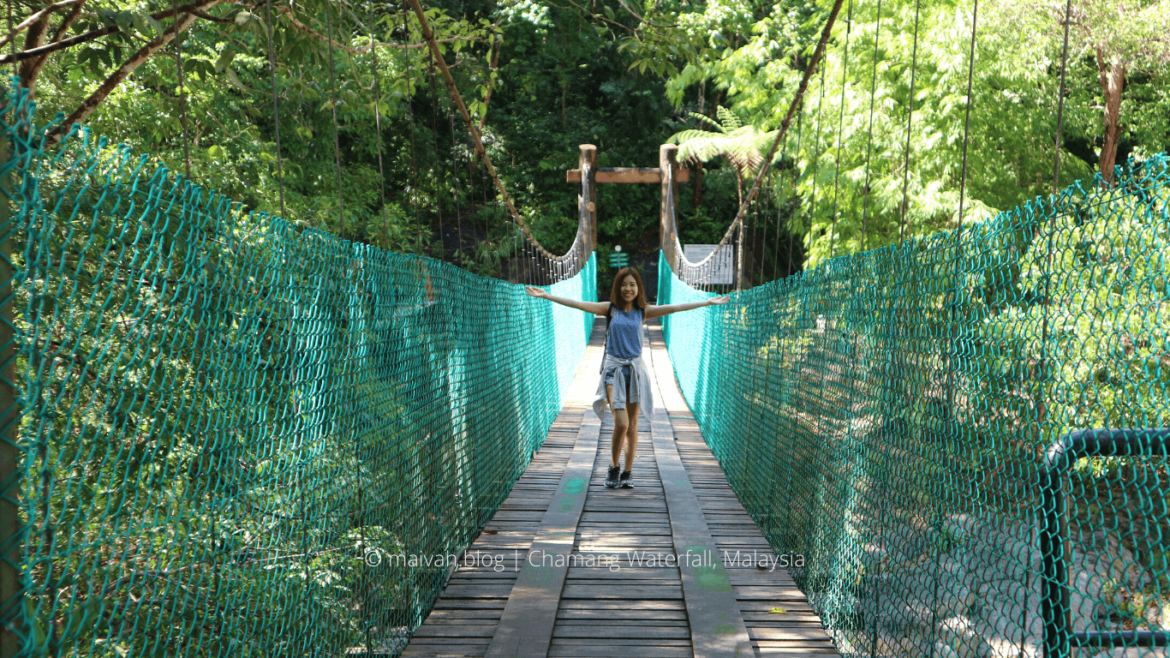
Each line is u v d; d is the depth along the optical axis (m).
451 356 3.45
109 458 1.20
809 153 11.47
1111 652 1.31
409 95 5.27
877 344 2.43
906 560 2.14
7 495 0.96
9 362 0.96
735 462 5.06
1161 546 1.23
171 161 6.22
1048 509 1.39
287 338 1.76
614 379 4.88
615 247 26.36
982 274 1.69
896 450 2.24
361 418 2.27
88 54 3.27
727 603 3.09
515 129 25.50
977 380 1.71
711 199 26.44
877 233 11.05
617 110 26.73
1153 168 1.16
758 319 4.42
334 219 11.10
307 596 1.87
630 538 3.99
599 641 2.81
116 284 1.21
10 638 0.96
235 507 1.52
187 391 1.35
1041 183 10.41
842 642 2.69
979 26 9.21
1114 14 8.07
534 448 6.07
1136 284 1.20
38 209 1.01
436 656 2.65
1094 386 1.31
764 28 14.02
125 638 1.26
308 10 4.09
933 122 10.28
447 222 23.09
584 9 5.20
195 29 6.60
